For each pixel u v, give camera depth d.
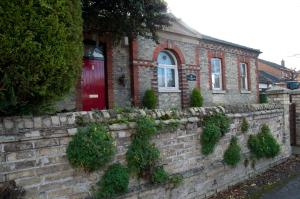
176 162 6.70
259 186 8.18
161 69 15.44
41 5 4.16
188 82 16.23
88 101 12.02
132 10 9.52
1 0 3.92
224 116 7.95
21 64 4.07
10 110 4.50
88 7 9.48
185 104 15.89
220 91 18.36
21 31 4.02
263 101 21.70
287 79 40.12
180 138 6.84
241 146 8.71
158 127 6.27
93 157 5.04
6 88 4.11
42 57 4.17
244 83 21.08
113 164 5.54
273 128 10.44
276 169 9.87
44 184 4.69
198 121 7.29
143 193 5.93
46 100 4.66
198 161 7.25
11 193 4.27
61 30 4.36
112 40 11.84
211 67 18.16
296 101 12.55
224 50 18.98
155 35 10.98
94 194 5.24
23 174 4.48
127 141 5.80
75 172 5.05
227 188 7.99
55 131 4.82
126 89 13.36
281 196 7.36
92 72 12.27
